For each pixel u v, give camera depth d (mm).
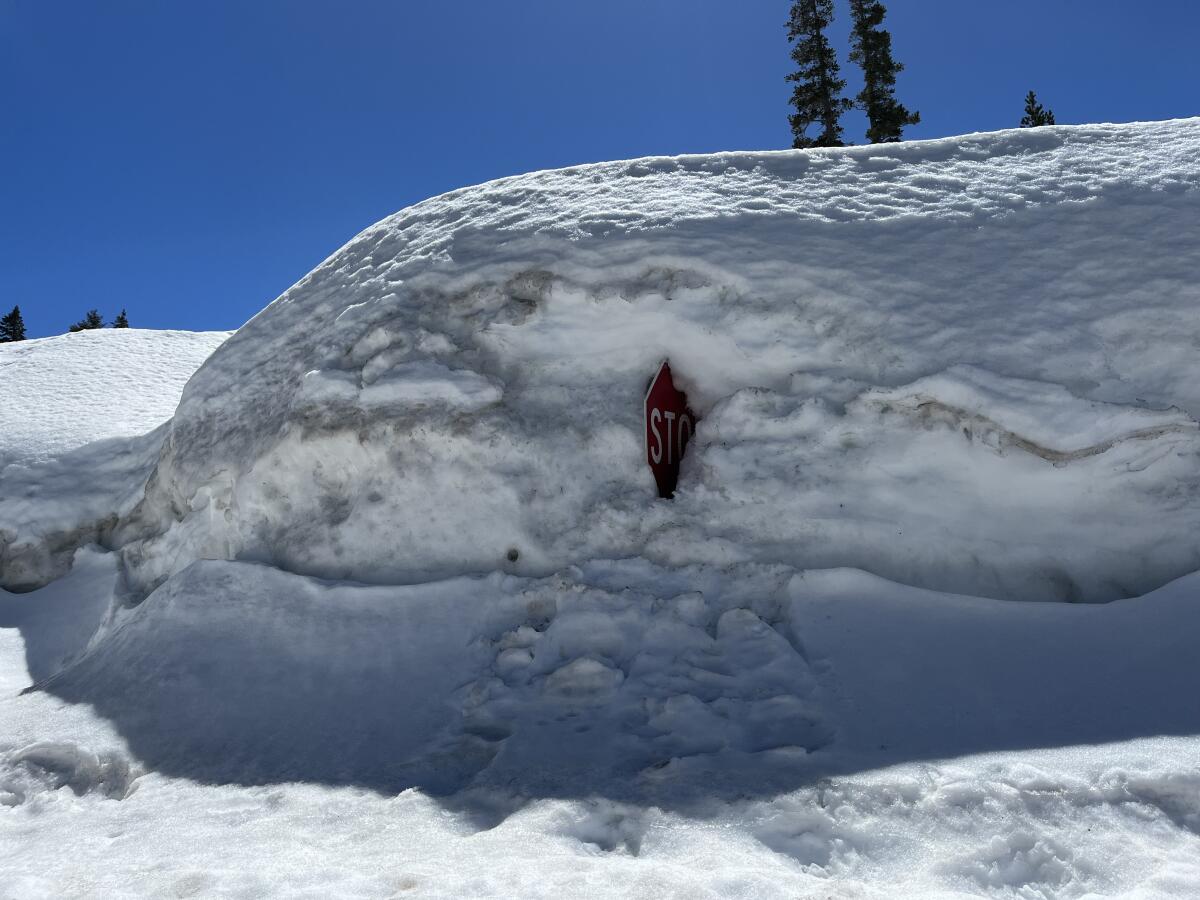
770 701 4156
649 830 3162
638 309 6199
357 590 5555
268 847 3307
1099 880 2668
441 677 4852
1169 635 4250
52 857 3438
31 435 10055
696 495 5625
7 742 4953
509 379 6262
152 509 7914
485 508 5773
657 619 4883
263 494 6449
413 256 7215
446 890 2684
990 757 3434
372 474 6086
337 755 4348
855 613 4754
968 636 4508
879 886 2725
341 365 6621
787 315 5953
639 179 7352
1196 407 5238
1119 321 5516
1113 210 6180
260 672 5180
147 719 4945
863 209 6574
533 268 6535
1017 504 5215
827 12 30844
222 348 8383
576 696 4457
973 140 7324
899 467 5371
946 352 5543
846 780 3338
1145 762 3244
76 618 7633
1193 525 4938
